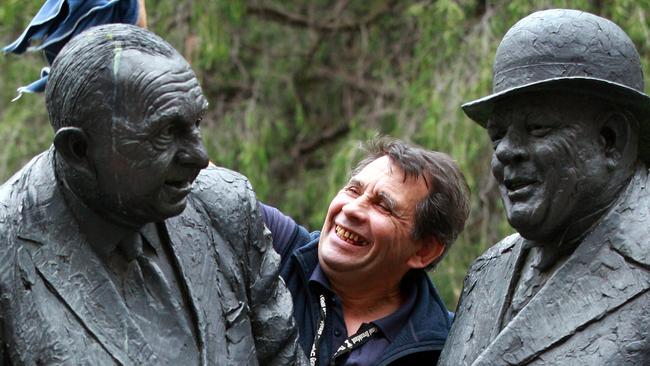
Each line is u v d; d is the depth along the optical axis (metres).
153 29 9.41
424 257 5.30
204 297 4.21
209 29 9.30
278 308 4.40
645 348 4.21
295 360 4.41
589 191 4.33
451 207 5.27
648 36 8.54
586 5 8.65
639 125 4.38
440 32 9.05
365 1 10.41
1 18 9.10
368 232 5.18
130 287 4.11
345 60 10.37
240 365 4.22
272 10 10.24
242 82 10.01
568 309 4.30
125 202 3.99
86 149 3.98
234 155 9.52
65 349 3.98
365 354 5.16
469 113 4.46
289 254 5.42
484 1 9.28
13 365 4.00
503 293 4.51
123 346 4.03
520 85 4.29
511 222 4.36
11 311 4.01
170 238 4.21
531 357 4.29
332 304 5.25
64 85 3.96
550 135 4.31
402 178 5.22
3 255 4.03
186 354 4.12
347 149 9.05
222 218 4.32
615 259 4.30
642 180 4.39
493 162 4.39
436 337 5.19
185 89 3.97
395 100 9.54
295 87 10.28
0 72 9.59
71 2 4.84
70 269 4.04
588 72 4.29
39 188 4.09
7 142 9.25
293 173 10.06
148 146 3.95
